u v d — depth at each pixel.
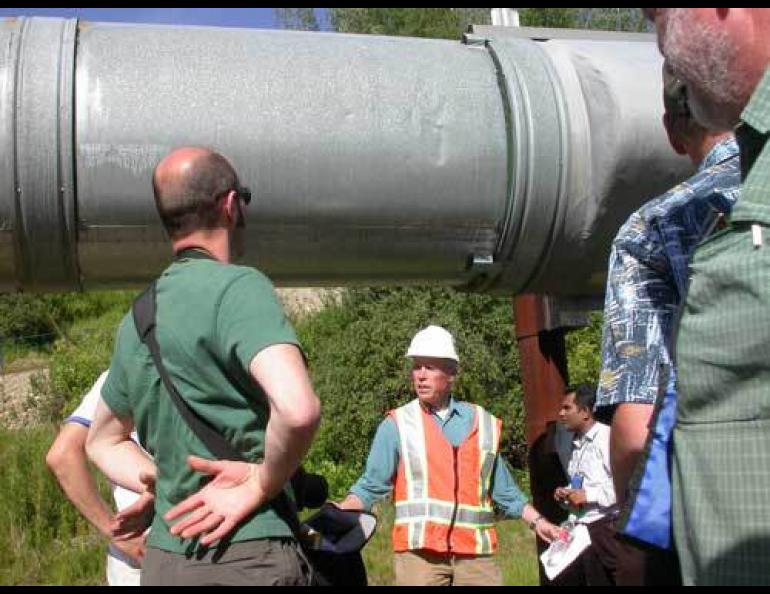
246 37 3.31
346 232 3.25
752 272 1.55
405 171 3.23
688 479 1.63
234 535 2.30
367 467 4.95
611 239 3.41
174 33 3.28
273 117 3.14
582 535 4.19
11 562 9.05
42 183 3.04
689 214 2.02
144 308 2.45
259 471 2.29
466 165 3.29
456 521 4.82
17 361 20.30
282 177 3.14
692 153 2.19
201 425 2.35
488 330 12.67
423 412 4.93
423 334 4.93
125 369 2.47
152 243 3.18
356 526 2.90
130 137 3.07
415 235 3.31
